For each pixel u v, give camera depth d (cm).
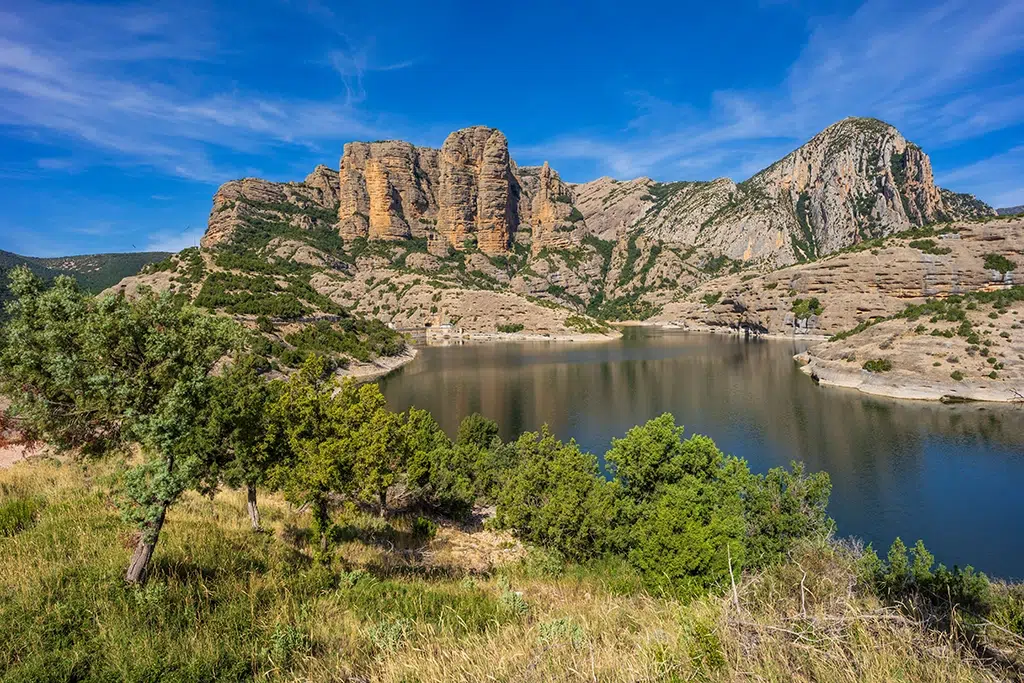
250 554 1291
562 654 659
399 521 2569
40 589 861
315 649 816
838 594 743
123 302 914
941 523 3241
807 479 2273
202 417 966
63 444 897
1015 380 6462
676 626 698
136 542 1084
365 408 1750
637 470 2370
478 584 1424
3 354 845
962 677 469
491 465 3406
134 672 697
